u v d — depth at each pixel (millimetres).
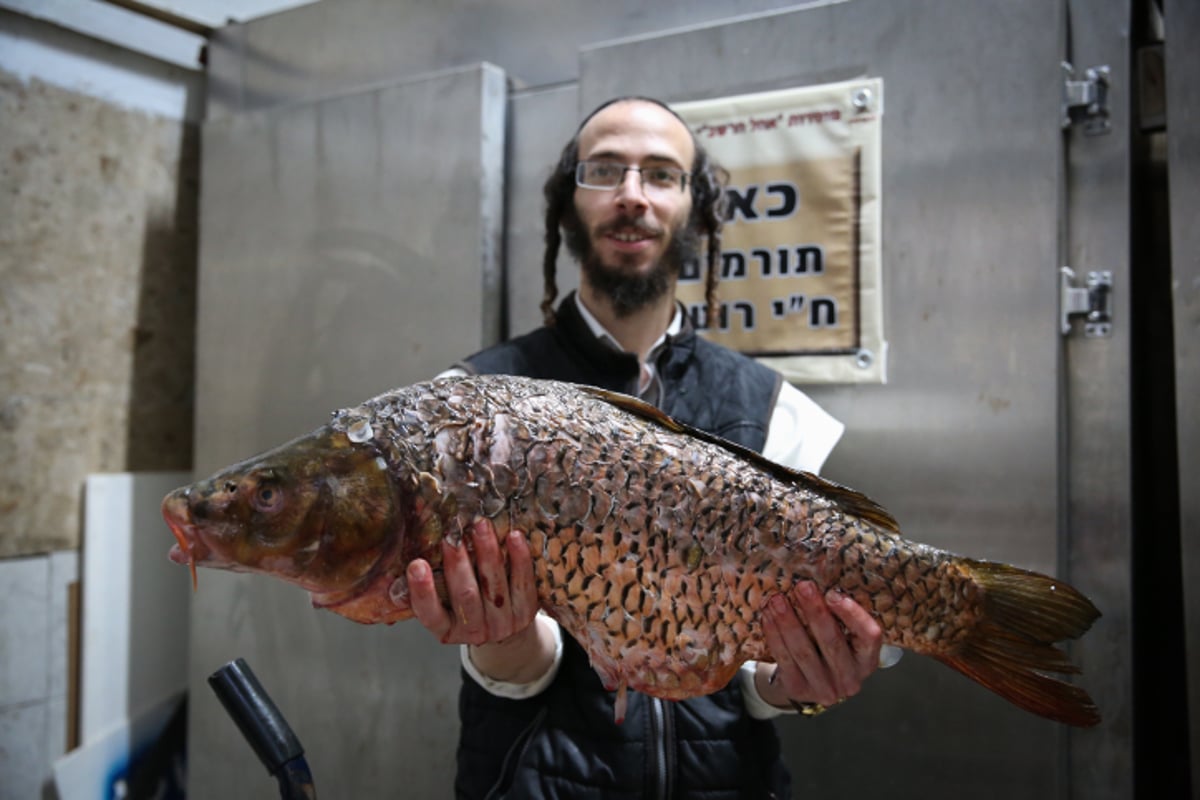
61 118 2418
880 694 1792
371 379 2248
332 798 2277
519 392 1023
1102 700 1677
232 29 2645
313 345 2342
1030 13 1683
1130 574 1661
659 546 993
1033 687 1037
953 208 1740
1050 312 1670
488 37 2271
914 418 1775
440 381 1024
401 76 2395
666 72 1976
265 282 2428
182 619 2680
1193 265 1612
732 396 1504
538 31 2213
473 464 967
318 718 2311
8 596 2318
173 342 2688
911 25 1768
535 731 1329
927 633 1044
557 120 2129
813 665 1023
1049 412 1671
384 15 2412
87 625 2447
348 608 983
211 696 2500
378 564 945
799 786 1859
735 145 1898
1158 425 1895
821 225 1833
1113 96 1671
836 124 1819
